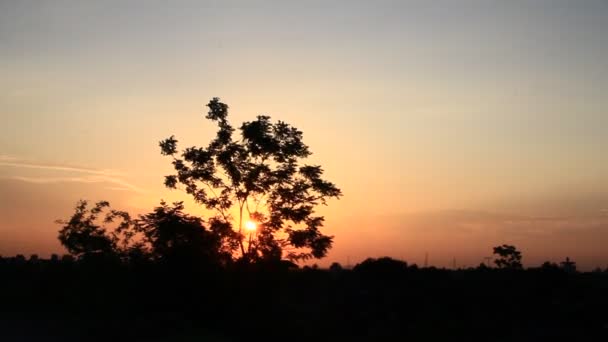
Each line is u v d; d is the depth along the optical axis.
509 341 34.66
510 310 40.88
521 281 48.78
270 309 33.00
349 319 36.78
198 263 31.64
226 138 32.91
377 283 50.16
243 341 30.94
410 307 40.84
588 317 39.22
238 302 32.19
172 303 31.77
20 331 27.77
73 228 33.28
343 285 47.75
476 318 38.69
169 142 33.09
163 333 29.70
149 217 32.41
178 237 31.88
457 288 46.09
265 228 32.34
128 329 29.00
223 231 32.25
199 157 32.66
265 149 32.41
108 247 32.84
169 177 33.25
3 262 41.38
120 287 31.92
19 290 33.91
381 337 34.38
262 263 32.22
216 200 33.00
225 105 33.12
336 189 33.19
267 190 32.62
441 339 35.03
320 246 32.44
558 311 40.62
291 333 32.62
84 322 30.00
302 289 37.34
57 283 33.28
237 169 32.66
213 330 31.39
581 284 50.62
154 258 32.22
